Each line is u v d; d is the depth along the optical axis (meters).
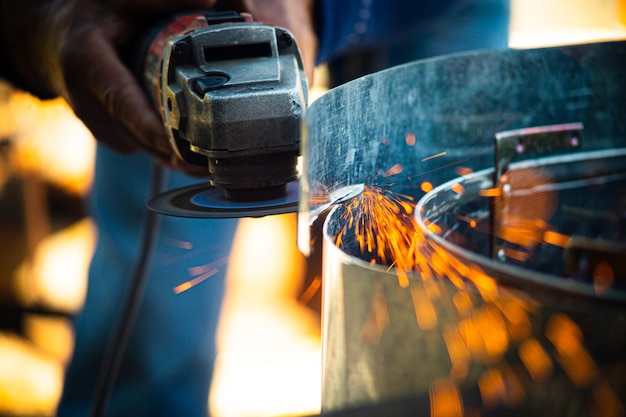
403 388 0.61
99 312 1.86
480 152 0.95
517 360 0.55
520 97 0.94
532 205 0.93
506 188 0.90
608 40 0.92
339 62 1.66
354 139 0.79
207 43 0.87
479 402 0.57
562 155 0.94
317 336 2.56
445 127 0.91
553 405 0.55
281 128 0.82
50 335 2.52
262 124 0.81
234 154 0.82
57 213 3.08
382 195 0.86
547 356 0.54
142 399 1.87
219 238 1.83
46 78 1.24
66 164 3.04
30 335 2.53
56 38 1.14
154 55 1.01
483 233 0.91
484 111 0.93
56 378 2.33
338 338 0.66
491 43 1.64
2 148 2.83
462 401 0.57
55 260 2.80
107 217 1.81
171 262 1.79
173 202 0.94
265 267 2.90
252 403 2.23
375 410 0.58
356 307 0.63
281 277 2.86
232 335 2.55
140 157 1.72
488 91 0.92
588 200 0.96
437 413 0.57
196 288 1.83
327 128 0.72
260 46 0.89
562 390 0.54
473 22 1.61
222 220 1.81
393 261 0.86
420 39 1.60
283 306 2.72
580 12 3.38
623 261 0.62
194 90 0.85
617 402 0.53
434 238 0.64
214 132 0.81
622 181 0.97
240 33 0.88
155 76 0.99
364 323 0.62
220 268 1.86
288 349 2.49
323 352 0.72
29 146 2.87
